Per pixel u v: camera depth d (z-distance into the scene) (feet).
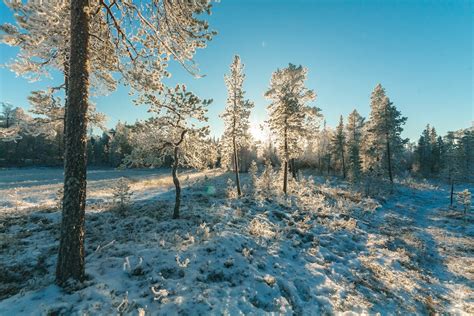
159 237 31.32
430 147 228.84
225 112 75.31
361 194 95.04
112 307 17.53
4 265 22.79
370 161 132.57
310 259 34.35
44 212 42.57
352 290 27.63
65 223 19.47
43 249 26.73
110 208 45.60
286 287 25.29
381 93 133.39
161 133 41.29
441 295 30.35
